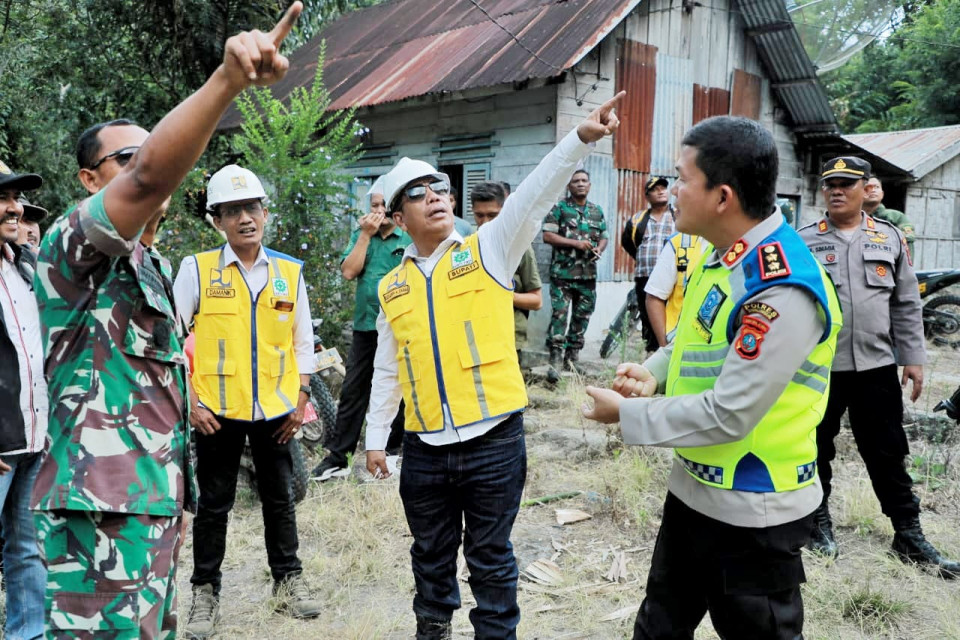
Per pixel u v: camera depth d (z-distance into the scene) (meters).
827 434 3.88
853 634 3.22
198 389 3.26
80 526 1.84
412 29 11.70
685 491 2.11
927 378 7.37
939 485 4.86
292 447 4.63
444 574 2.73
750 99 10.05
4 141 11.30
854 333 3.75
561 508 4.63
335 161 7.59
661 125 9.14
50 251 1.79
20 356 2.85
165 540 1.94
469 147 8.98
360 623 3.27
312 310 7.25
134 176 1.62
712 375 1.97
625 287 8.99
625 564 3.84
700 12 9.39
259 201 3.38
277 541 3.48
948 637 3.13
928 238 14.69
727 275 1.98
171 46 13.71
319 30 15.03
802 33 9.41
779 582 1.99
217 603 3.38
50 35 13.48
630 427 1.97
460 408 2.57
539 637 3.22
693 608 2.23
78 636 1.83
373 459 2.94
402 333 2.69
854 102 22.36
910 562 3.83
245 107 8.02
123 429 1.87
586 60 8.31
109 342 1.86
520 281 6.14
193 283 3.32
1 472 2.73
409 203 2.69
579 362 7.70
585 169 8.43
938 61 19.30
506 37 9.10
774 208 2.00
